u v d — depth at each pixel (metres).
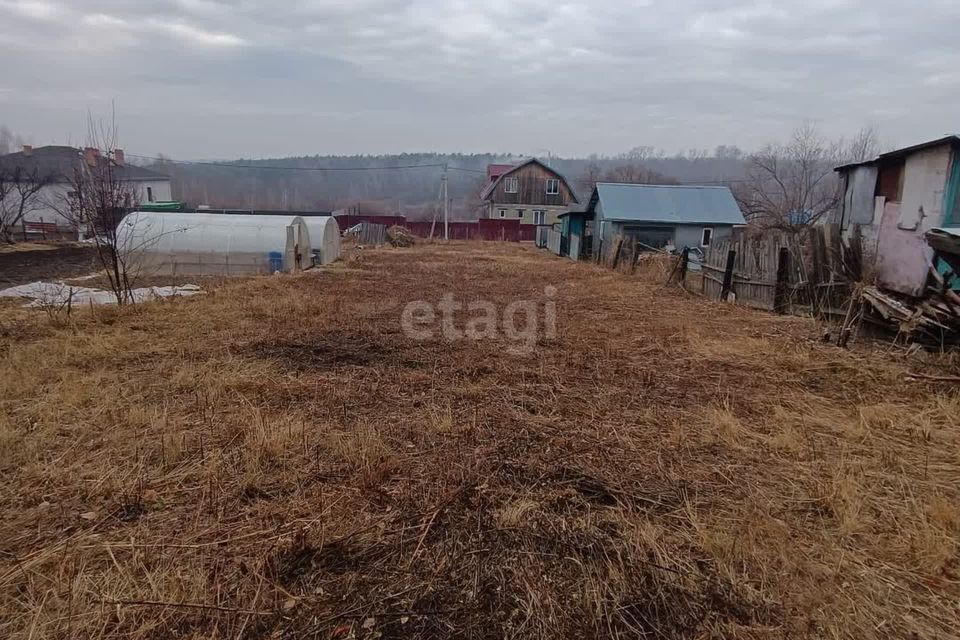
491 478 3.27
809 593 2.29
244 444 3.67
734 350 6.55
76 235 25.33
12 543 2.60
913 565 2.51
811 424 4.24
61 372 5.19
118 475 3.25
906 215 10.21
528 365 5.82
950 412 4.36
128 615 2.12
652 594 2.28
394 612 2.17
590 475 3.34
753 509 2.96
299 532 2.69
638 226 20.62
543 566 2.47
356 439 3.75
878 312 6.99
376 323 7.97
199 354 5.99
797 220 21.45
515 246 32.41
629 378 5.41
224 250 14.20
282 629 2.07
